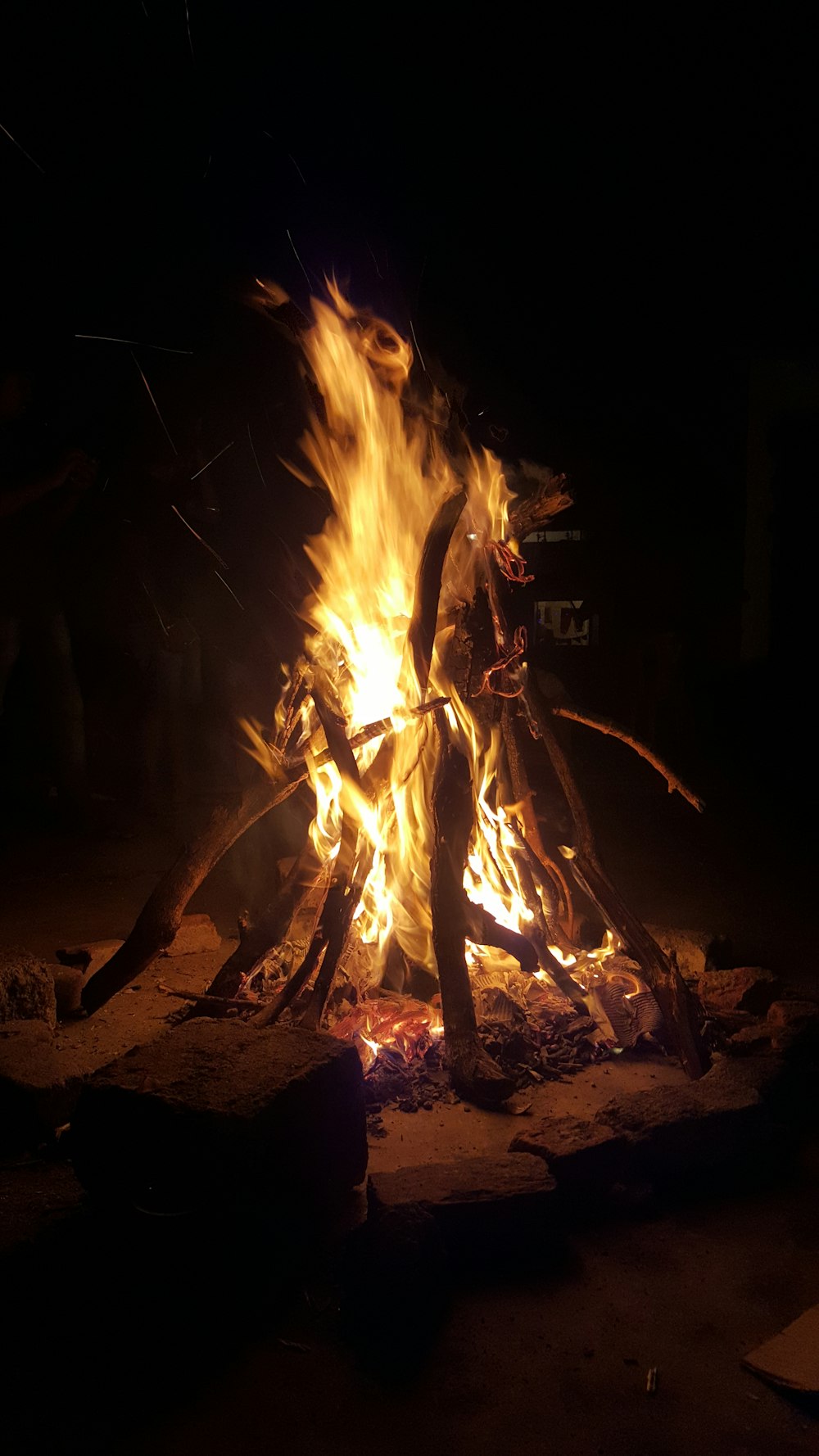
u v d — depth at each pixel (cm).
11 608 745
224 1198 245
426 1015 387
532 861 424
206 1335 241
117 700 962
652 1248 277
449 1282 260
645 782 1063
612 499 1423
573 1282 262
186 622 724
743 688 1383
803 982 480
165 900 391
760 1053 371
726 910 611
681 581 1420
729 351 1293
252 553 674
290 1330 246
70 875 688
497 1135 324
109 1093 260
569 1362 235
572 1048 374
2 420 698
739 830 847
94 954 466
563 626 1497
